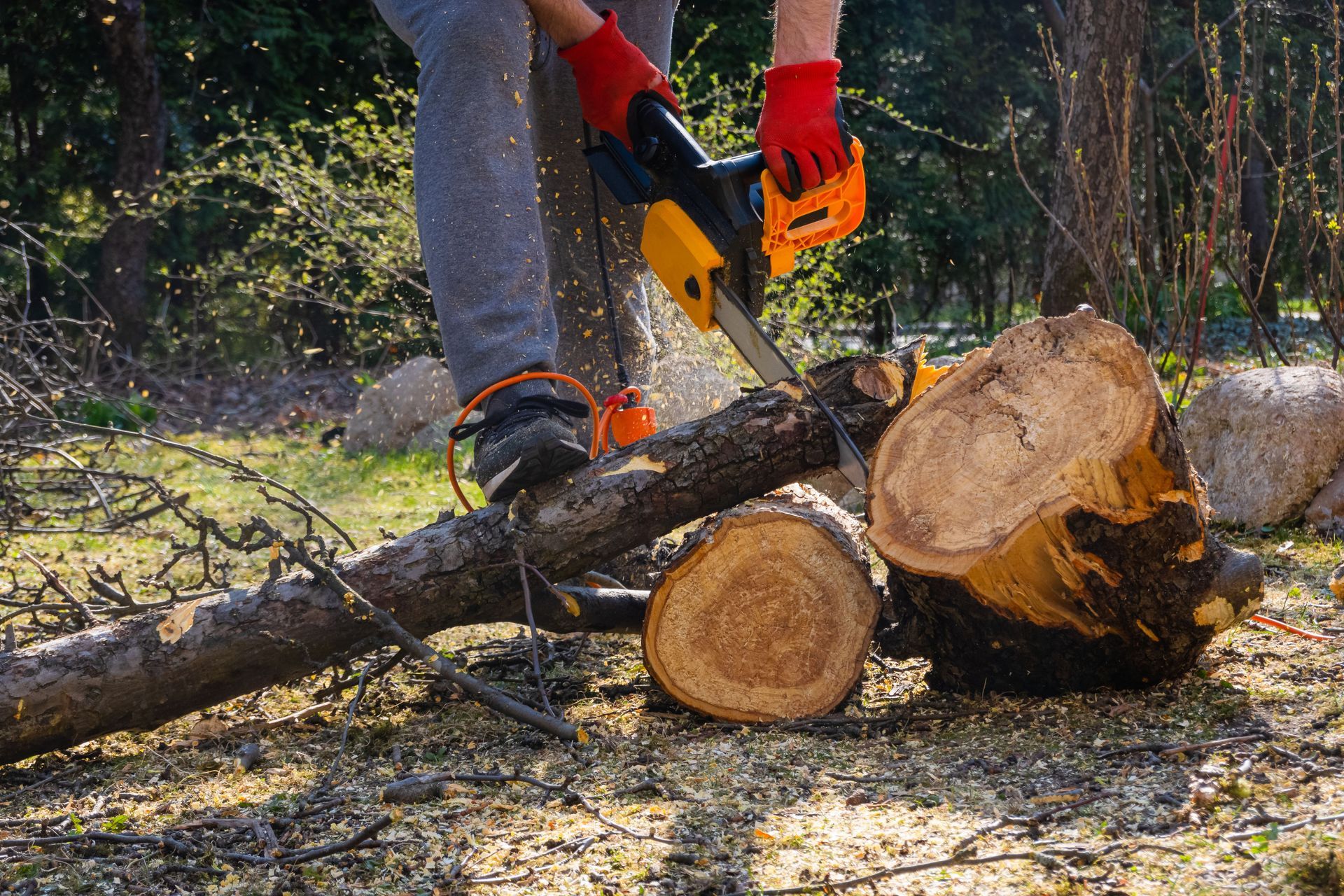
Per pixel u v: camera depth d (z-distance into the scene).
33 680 2.01
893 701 2.33
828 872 1.51
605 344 2.89
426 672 2.66
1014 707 2.18
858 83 12.41
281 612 2.11
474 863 1.61
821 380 2.24
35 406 4.72
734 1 11.77
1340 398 3.87
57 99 12.54
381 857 1.64
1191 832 1.55
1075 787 1.74
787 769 1.91
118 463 6.73
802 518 2.22
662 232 2.23
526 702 2.44
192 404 10.17
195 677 2.08
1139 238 6.39
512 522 2.14
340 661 2.16
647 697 2.42
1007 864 1.50
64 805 1.94
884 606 2.49
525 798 1.84
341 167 8.73
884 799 1.76
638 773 1.93
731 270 2.20
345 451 7.28
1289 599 2.88
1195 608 2.10
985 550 2.00
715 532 2.20
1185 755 1.84
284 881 1.58
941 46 12.35
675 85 6.64
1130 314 9.03
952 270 13.12
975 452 2.04
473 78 2.16
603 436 2.49
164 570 2.73
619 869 1.56
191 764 2.12
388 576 2.15
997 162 12.89
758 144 2.21
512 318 2.10
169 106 11.94
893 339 6.90
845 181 2.21
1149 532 2.02
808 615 2.23
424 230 2.16
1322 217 5.11
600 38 2.32
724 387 4.77
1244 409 3.98
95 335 6.26
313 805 1.85
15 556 4.27
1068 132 6.18
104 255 11.56
